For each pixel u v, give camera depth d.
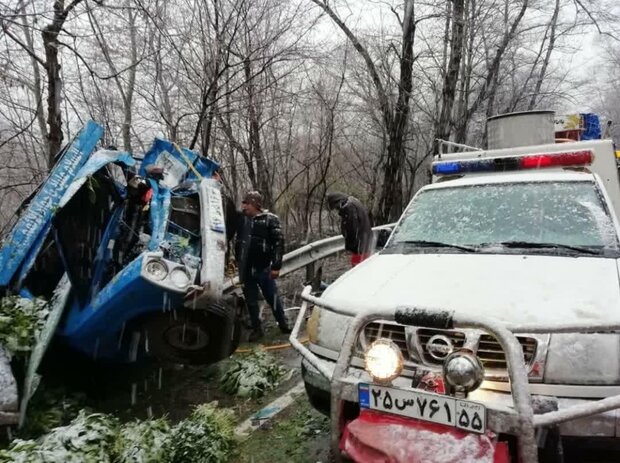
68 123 9.59
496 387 2.75
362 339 3.20
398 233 4.54
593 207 4.02
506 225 4.08
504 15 15.88
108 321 4.60
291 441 4.10
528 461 2.40
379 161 14.30
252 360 5.42
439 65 15.16
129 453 3.62
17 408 3.83
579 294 2.96
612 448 2.60
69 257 4.62
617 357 2.66
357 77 13.78
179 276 4.55
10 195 10.78
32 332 4.25
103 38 8.09
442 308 2.72
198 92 9.36
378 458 2.68
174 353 5.14
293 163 13.41
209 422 4.06
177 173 6.01
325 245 8.68
